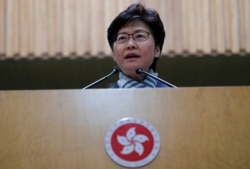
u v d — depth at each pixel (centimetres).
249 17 292
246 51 290
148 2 290
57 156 76
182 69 310
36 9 293
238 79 325
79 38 289
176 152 77
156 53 122
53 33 290
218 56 295
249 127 78
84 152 76
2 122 78
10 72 312
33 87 330
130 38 113
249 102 79
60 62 300
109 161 76
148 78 113
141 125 78
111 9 290
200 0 292
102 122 78
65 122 78
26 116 78
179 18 291
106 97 79
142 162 76
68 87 330
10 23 292
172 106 79
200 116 79
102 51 287
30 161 76
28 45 290
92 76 315
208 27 291
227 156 77
